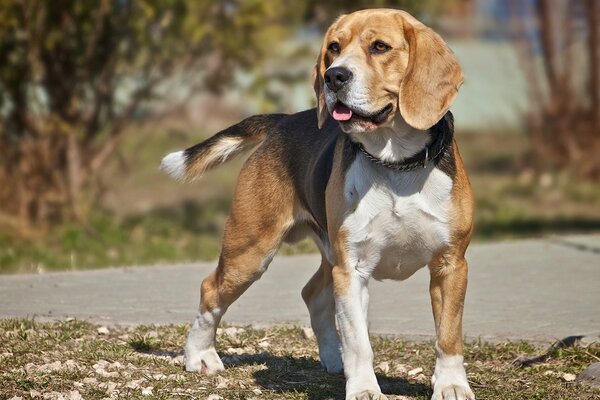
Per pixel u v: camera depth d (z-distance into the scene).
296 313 11.79
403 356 9.76
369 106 7.61
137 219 20.30
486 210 23.38
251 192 9.13
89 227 18.62
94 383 8.50
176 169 9.88
